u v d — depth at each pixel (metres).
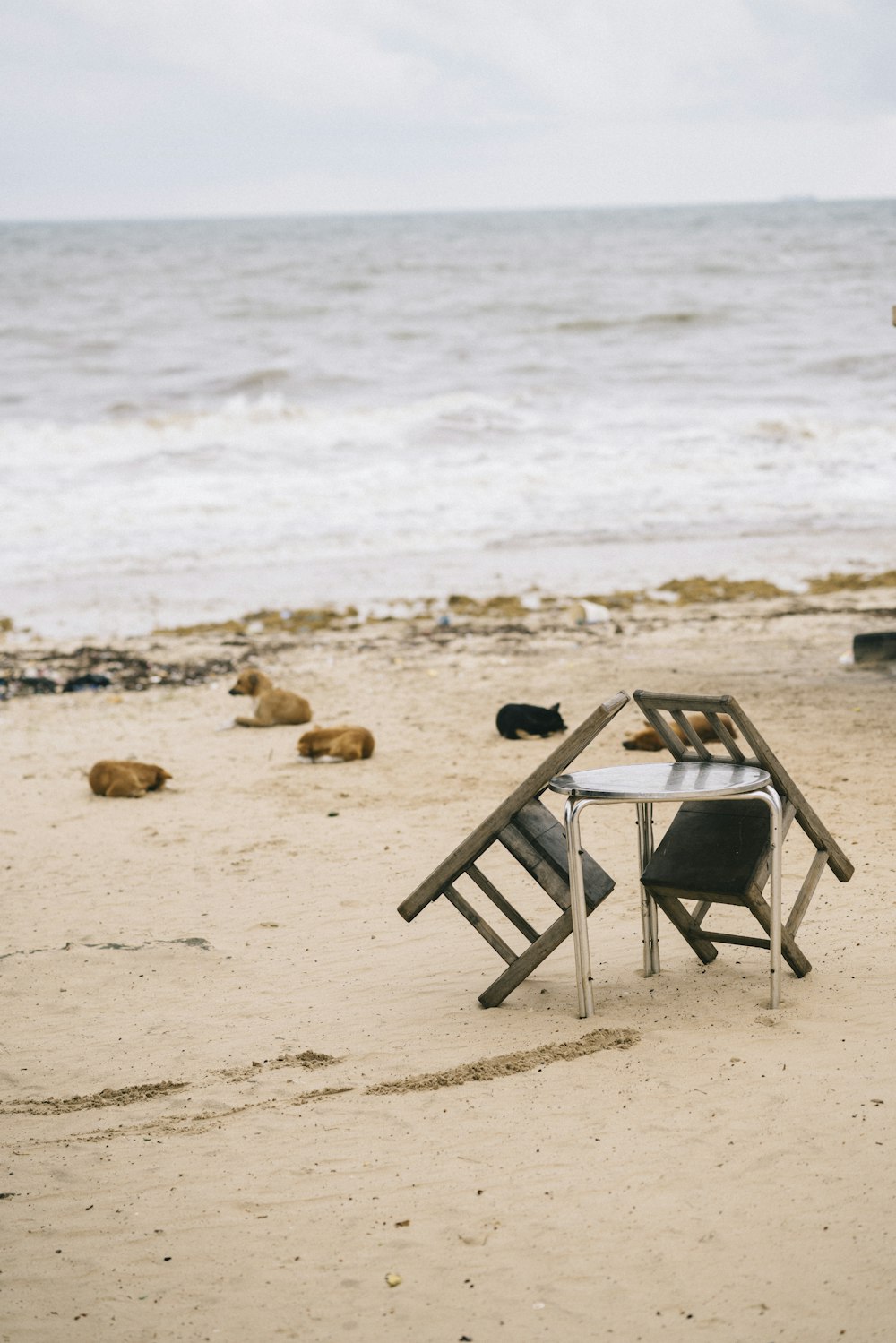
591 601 16.62
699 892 5.01
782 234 105.25
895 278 61.09
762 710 10.88
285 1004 5.61
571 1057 4.66
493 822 5.14
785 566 18.17
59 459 25.97
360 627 15.76
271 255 89.88
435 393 33.25
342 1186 3.88
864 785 8.44
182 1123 4.46
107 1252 3.61
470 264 76.00
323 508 22.30
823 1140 3.85
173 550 19.78
